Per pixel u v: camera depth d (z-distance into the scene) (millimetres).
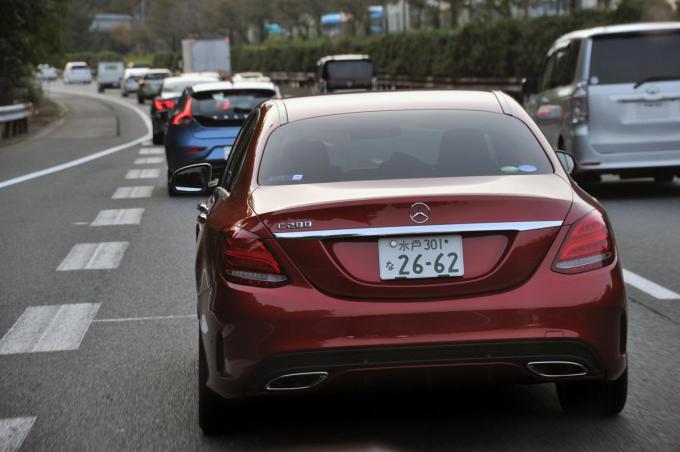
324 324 12594
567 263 12875
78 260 29578
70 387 17125
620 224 33875
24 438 14555
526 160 14484
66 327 21438
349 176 14086
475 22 140750
